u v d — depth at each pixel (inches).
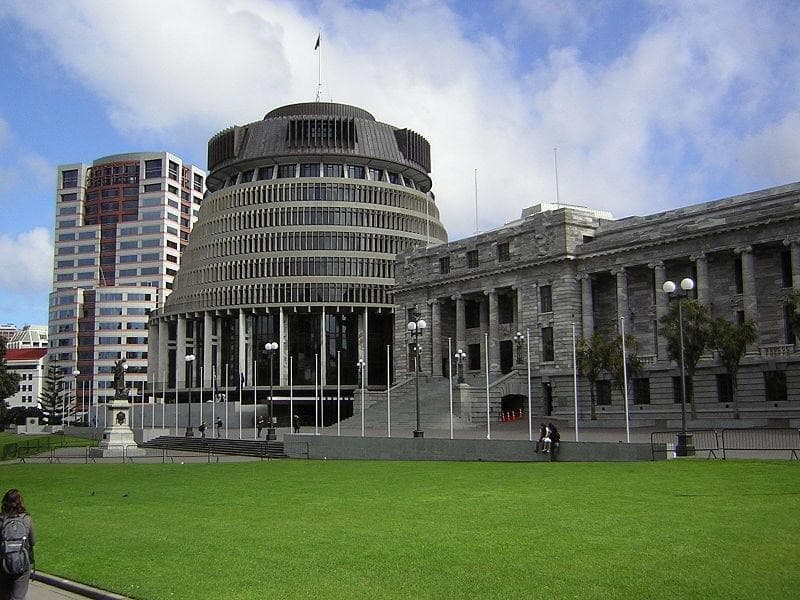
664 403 3307.1
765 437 2234.3
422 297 4566.9
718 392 3147.1
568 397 3629.4
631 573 769.6
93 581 836.0
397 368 4726.9
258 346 5959.6
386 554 897.5
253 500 1438.2
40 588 842.8
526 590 729.0
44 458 2979.8
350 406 5802.2
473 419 3563.0
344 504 1330.0
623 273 3513.8
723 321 2812.5
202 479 1903.3
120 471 2240.4
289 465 2256.4
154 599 754.8
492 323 4099.4
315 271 5851.4
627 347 3120.1
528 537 954.7
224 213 6087.6
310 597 738.2
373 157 6018.7
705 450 1902.1
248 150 6072.8
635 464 1711.4
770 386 2994.6
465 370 4313.5
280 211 5935.0
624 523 1016.2
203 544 1002.1
